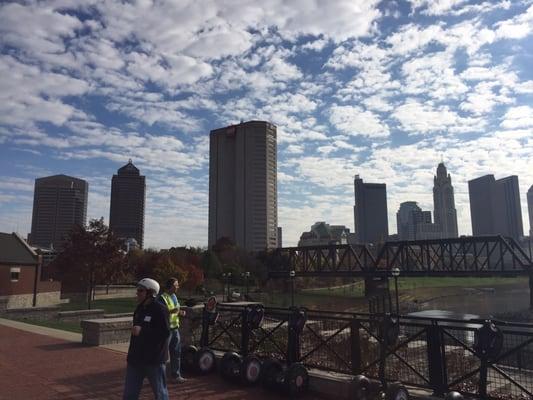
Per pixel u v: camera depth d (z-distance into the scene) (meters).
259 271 85.75
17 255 49.06
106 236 47.44
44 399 8.01
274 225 158.50
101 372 10.02
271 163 158.75
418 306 90.44
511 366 9.12
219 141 160.88
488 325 7.29
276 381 8.45
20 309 29.08
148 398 8.20
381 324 8.38
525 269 54.31
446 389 7.75
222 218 157.00
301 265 82.12
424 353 9.18
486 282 153.50
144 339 6.35
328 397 8.32
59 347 13.16
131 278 77.19
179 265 68.69
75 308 44.41
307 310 9.69
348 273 64.56
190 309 12.55
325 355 9.82
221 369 9.48
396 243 65.62
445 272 58.47
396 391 7.55
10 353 12.21
